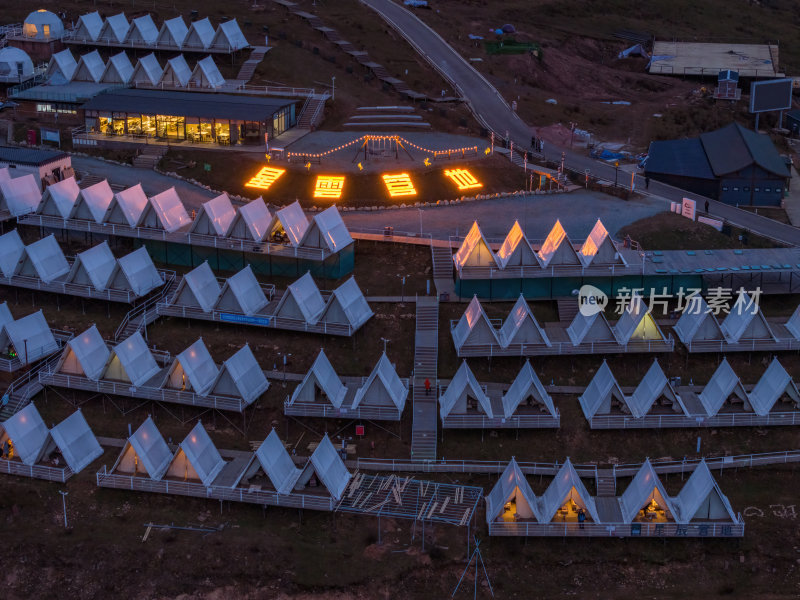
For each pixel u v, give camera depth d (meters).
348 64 185.38
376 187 143.38
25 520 97.38
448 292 122.44
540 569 93.00
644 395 105.81
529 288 121.25
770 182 146.88
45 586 92.75
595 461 102.56
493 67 196.25
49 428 107.06
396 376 108.62
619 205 142.00
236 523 96.56
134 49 182.25
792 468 101.00
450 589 91.69
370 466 102.06
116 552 93.75
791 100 190.38
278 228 126.88
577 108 184.00
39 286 122.50
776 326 116.69
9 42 184.00
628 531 93.56
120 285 121.50
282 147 153.75
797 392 105.06
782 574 92.50
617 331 114.69
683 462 101.44
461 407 105.00
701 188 149.50
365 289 123.81
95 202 132.12
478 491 99.19
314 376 105.88
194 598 91.38
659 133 176.12
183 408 108.50
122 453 99.12
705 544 94.19
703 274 119.94
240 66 179.25
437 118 168.88
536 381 105.94
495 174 148.62
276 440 99.12
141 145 153.75
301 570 92.25
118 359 108.50
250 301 118.62
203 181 145.38
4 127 160.38
